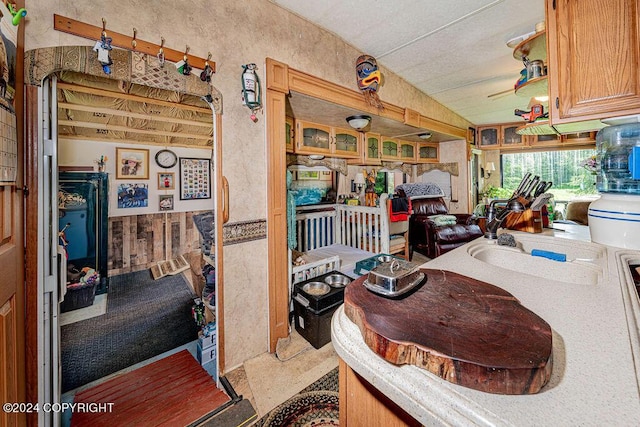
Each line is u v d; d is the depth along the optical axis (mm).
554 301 713
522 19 1961
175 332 2346
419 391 441
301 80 1975
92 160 3414
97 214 3090
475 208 4801
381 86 2680
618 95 1080
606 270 965
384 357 493
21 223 1029
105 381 1704
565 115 1233
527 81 1755
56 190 1169
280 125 1892
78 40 1162
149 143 3811
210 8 1555
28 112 1052
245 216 1769
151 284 3424
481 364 409
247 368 1744
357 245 3447
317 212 3479
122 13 1267
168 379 1700
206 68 1519
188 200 4223
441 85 3131
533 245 1558
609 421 356
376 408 614
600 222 1323
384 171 4477
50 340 1143
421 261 3898
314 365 1778
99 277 3119
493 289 677
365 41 2264
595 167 1420
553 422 360
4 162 864
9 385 903
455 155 4586
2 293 863
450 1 1771
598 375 436
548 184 1725
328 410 1425
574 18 1189
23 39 1030
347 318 648
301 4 1827
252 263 1815
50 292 1135
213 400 1504
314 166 3207
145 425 1348
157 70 1364
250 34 1722
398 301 615
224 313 1688
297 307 2152
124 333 2322
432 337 478
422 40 2246
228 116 1658
